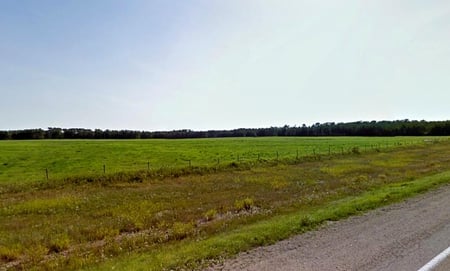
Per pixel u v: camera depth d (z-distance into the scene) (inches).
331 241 325.4
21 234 500.1
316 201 623.8
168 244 388.2
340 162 1492.4
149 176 1125.7
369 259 273.0
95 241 465.1
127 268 279.4
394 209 474.0
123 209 659.4
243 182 989.2
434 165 1248.8
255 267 261.9
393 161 1478.8
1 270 356.8
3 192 905.5
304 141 3280.0
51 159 1745.8
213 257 291.1
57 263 347.9
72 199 780.6
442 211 454.0
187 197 782.5
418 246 304.8
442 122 4931.1
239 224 462.3
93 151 2145.7
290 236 349.4
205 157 1775.3
